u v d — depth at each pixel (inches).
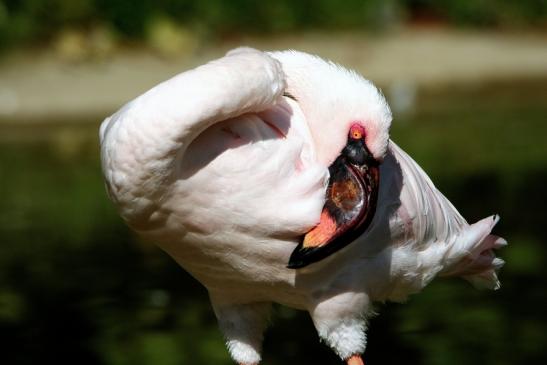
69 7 1038.4
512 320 399.9
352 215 258.7
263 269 273.0
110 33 1048.8
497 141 733.3
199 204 256.5
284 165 259.0
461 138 749.3
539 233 500.4
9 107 876.6
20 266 476.7
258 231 261.1
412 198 295.1
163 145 237.6
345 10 1230.9
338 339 288.7
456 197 564.7
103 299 435.5
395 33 1239.5
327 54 1131.3
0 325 403.2
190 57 1062.4
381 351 370.6
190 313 420.8
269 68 249.9
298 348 382.9
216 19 1149.1
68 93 914.7
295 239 264.4
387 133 268.2
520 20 1321.4
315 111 271.6
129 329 400.8
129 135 239.5
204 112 236.5
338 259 275.3
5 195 613.9
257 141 257.4
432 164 655.8
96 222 555.5
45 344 380.5
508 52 1197.1
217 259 272.1
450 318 406.0
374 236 281.4
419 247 302.2
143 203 253.4
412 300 432.5
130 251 505.0
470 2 1312.7
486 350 363.9
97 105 887.7
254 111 256.5
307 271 273.4
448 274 333.4
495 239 331.3
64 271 469.4
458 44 1214.9
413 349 373.1
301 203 259.3
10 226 543.8
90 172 674.2
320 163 267.9
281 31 1189.1
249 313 302.2
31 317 412.8
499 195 569.3
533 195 567.2
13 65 976.3
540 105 900.6
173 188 251.3
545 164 649.0
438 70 1103.6
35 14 1035.9
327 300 281.4
